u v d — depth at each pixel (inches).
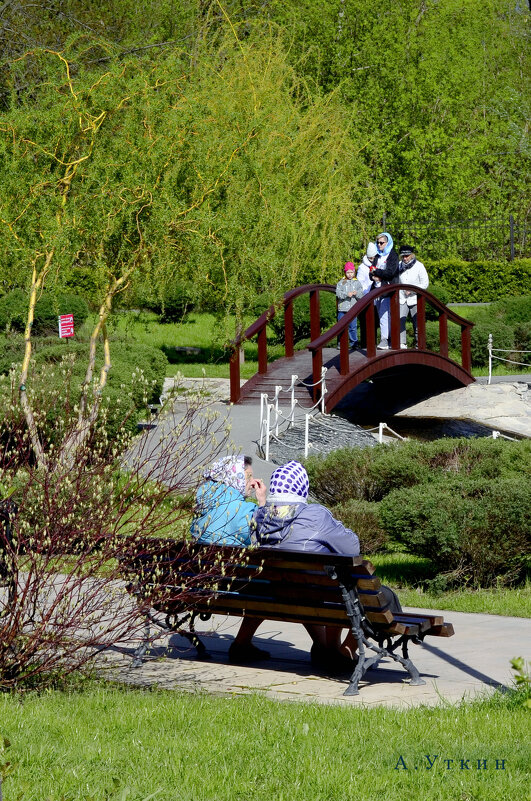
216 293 671.8
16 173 539.8
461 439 577.6
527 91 2181.3
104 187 557.0
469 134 1900.8
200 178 605.9
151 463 409.4
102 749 228.2
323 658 320.8
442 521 447.2
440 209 1734.7
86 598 297.0
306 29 1620.3
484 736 239.8
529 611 408.2
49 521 290.0
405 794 203.9
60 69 586.2
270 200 780.0
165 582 308.8
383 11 1647.4
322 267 1232.2
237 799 201.9
